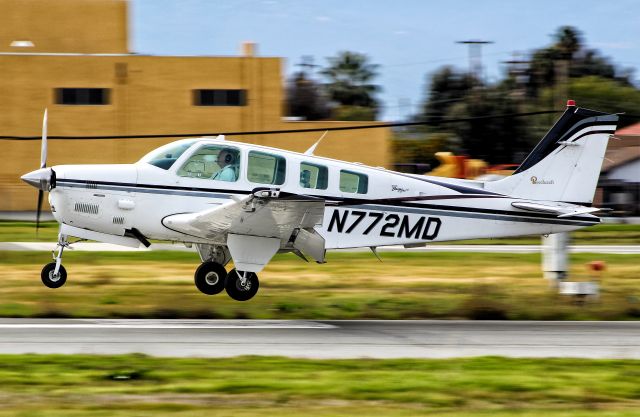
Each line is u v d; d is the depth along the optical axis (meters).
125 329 41.78
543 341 42.00
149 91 128.25
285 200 41.69
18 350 35.97
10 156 125.81
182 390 29.81
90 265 68.00
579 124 52.31
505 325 47.06
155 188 46.94
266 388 30.28
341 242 48.91
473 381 31.88
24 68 125.88
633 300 54.62
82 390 29.55
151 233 47.44
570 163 52.41
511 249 90.81
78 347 36.94
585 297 53.59
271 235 45.97
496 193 51.78
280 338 40.75
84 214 46.94
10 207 124.25
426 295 56.81
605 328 46.62
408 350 38.62
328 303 51.69
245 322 45.59
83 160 127.88
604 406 29.23
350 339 41.06
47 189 46.59
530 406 28.95
